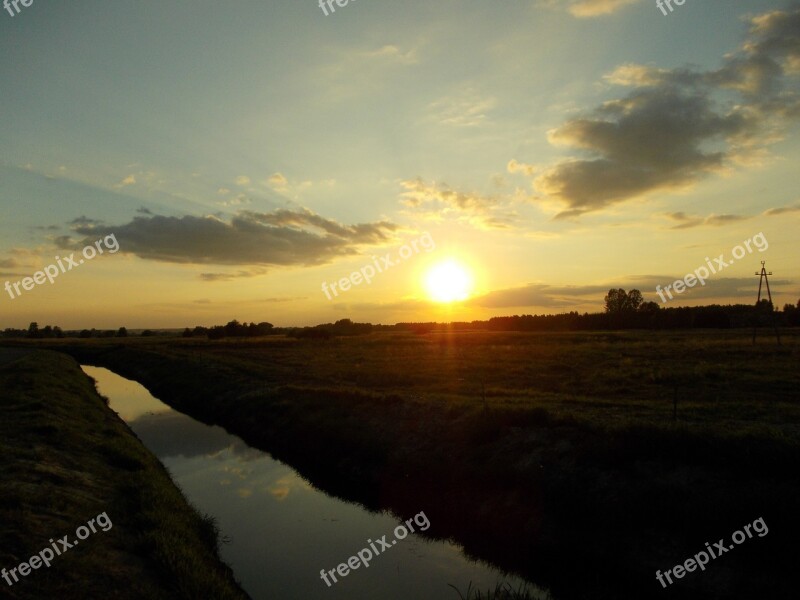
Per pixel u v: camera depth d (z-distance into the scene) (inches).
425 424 738.2
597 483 493.4
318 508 612.4
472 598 402.3
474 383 1119.6
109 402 1387.8
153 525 434.6
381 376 1311.5
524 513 511.2
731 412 659.4
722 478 440.1
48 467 513.3
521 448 586.2
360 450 742.5
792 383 888.9
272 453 867.4
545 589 427.5
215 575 373.1
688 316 4138.8
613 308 5329.7
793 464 420.2
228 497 648.4
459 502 569.3
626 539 439.5
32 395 925.2
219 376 1437.0
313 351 2395.4
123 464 607.5
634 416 649.0
